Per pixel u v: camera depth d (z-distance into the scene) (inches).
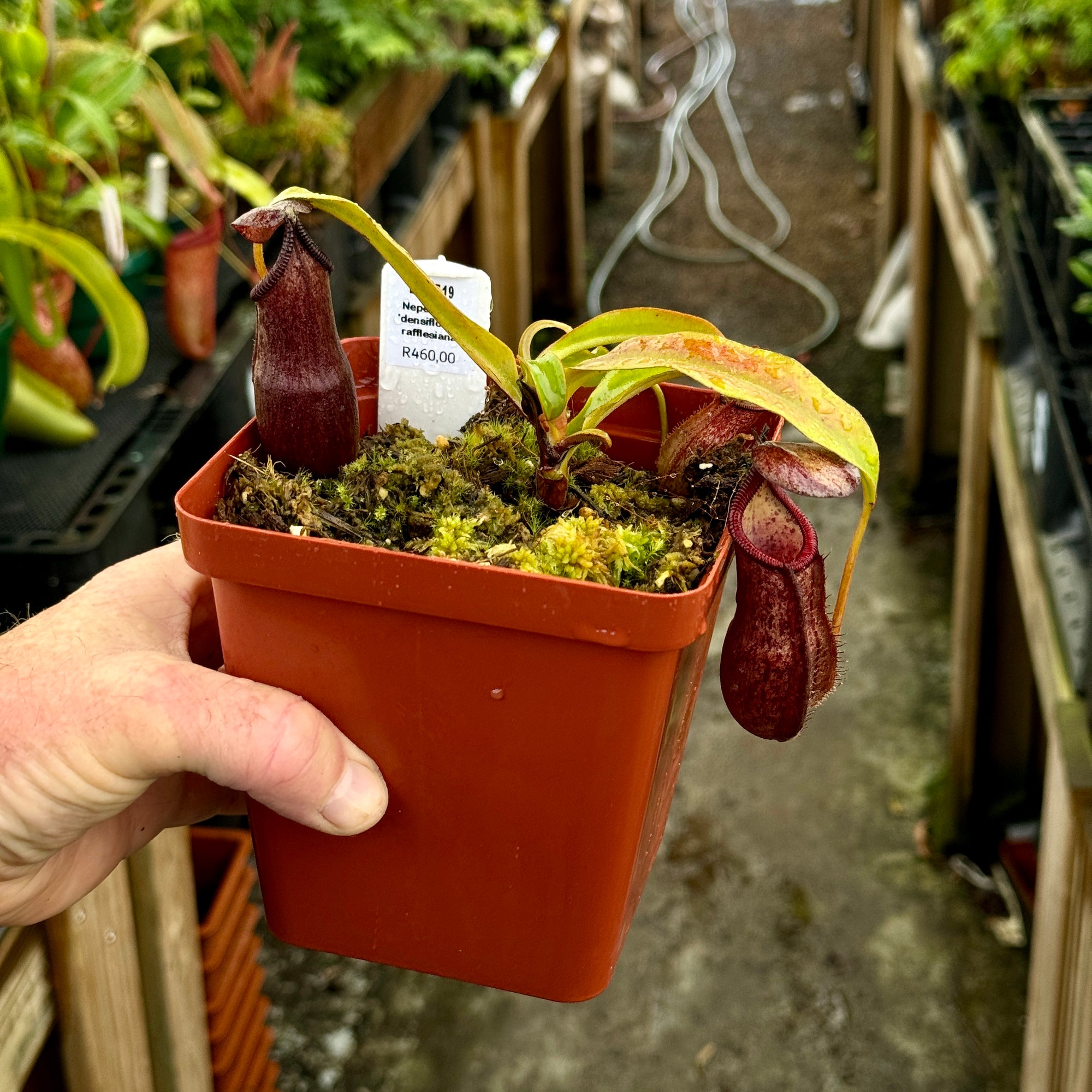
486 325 30.0
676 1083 76.1
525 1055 77.9
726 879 90.0
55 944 35.9
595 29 188.2
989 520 84.4
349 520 26.4
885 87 158.6
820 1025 79.8
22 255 55.8
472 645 23.0
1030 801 90.0
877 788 97.7
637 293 171.2
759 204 193.5
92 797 25.4
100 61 63.6
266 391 25.9
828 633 23.7
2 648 27.2
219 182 78.4
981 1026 79.5
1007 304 78.5
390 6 98.7
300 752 23.9
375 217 92.8
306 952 84.2
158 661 25.9
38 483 57.5
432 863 26.1
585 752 23.5
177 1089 45.3
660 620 21.2
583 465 29.2
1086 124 74.9
